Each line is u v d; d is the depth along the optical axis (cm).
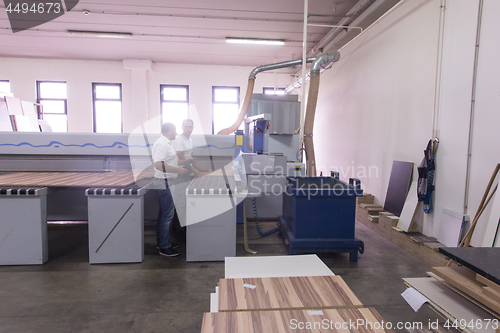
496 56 212
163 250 266
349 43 472
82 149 305
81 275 224
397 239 301
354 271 239
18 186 237
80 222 360
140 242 245
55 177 274
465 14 239
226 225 251
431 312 182
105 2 429
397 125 337
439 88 269
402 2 327
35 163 307
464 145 239
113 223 241
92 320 169
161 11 456
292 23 493
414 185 298
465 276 104
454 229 241
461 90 243
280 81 760
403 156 325
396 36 339
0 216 233
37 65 691
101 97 718
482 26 224
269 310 86
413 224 307
